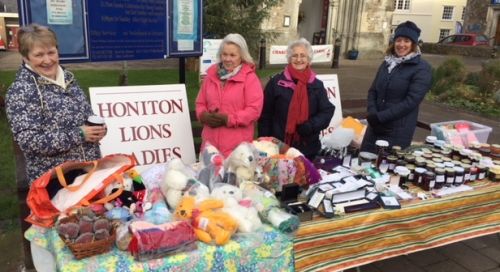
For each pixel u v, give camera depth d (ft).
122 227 5.58
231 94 9.04
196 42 13.97
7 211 11.53
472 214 8.62
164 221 5.93
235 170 7.37
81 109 7.09
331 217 6.93
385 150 9.48
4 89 21.02
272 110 10.28
